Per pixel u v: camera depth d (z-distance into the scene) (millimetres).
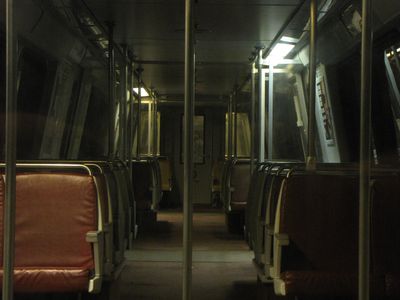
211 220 10250
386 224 3344
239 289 5094
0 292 3250
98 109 6969
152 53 7355
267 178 4324
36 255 3312
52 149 5625
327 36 5559
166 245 7297
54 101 5516
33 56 5156
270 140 6523
